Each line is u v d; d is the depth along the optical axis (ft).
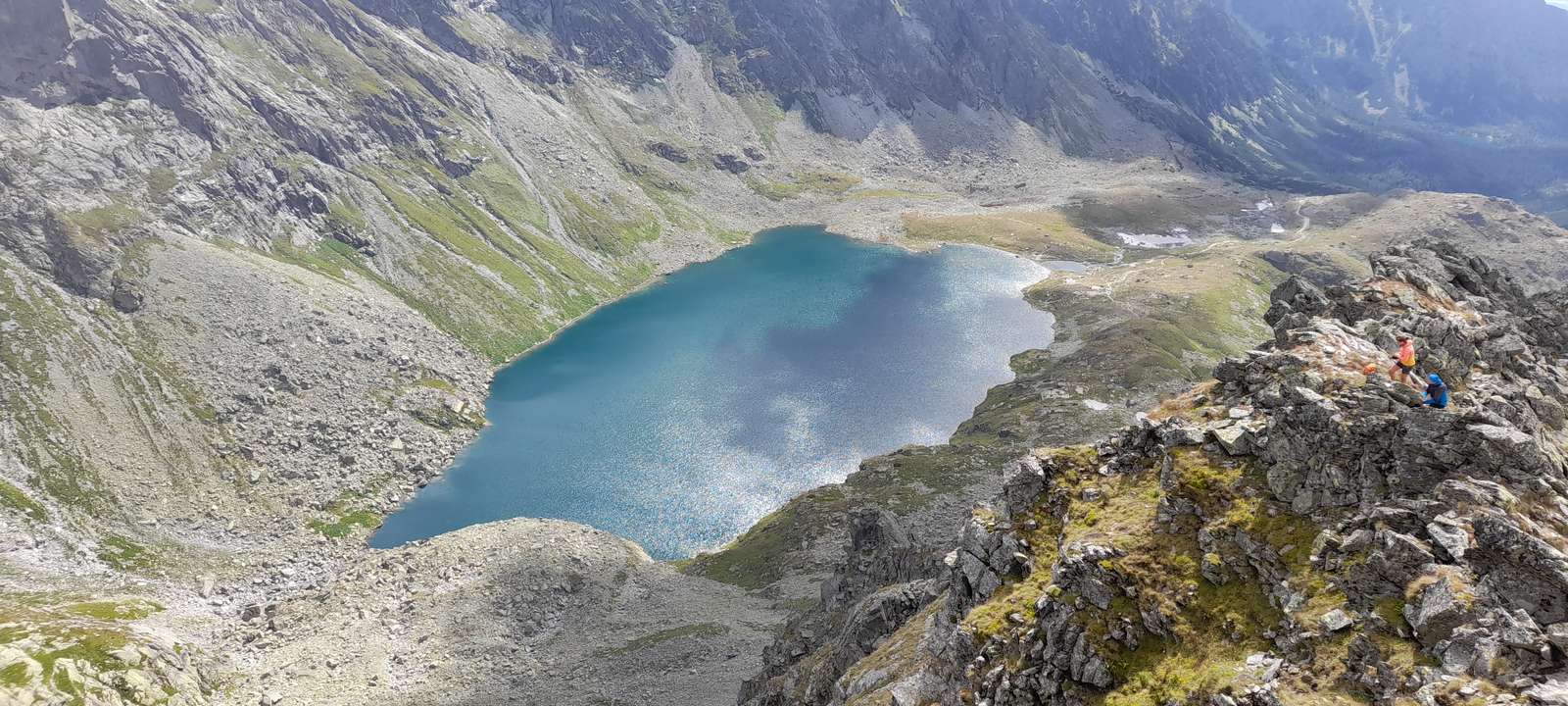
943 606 150.10
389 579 417.49
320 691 335.88
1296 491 107.14
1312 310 149.59
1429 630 84.94
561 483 529.04
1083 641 108.78
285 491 518.37
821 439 573.74
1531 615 82.02
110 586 419.13
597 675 326.03
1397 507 96.32
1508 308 158.61
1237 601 102.73
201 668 343.26
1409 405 103.81
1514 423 106.42
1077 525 124.98
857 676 163.32
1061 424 525.34
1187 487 116.06
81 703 289.33
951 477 459.73
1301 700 87.86
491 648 358.43
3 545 422.82
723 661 319.06
